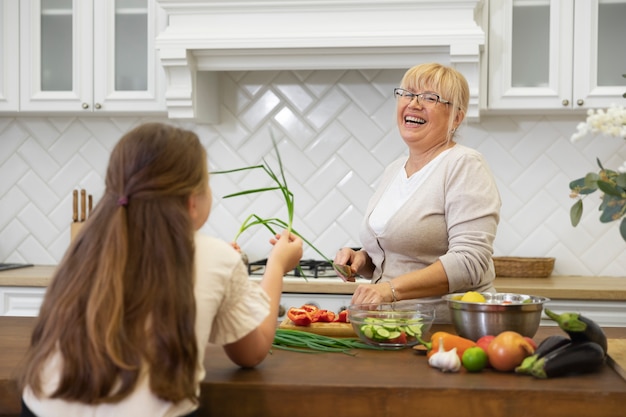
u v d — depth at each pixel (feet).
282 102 12.53
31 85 12.03
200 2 11.09
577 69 11.02
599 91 10.98
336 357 6.12
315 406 5.19
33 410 4.71
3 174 13.10
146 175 4.67
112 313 4.41
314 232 12.53
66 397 4.49
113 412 4.50
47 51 12.09
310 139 12.49
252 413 5.25
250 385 5.24
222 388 5.26
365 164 12.40
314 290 10.66
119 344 4.40
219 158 12.67
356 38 10.84
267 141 12.59
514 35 11.16
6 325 7.42
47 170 13.02
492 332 6.16
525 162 12.10
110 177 4.78
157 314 4.47
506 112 11.67
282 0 10.94
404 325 6.38
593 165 11.98
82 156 12.97
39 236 13.07
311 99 12.48
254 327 5.24
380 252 8.38
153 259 4.54
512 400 5.07
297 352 6.32
